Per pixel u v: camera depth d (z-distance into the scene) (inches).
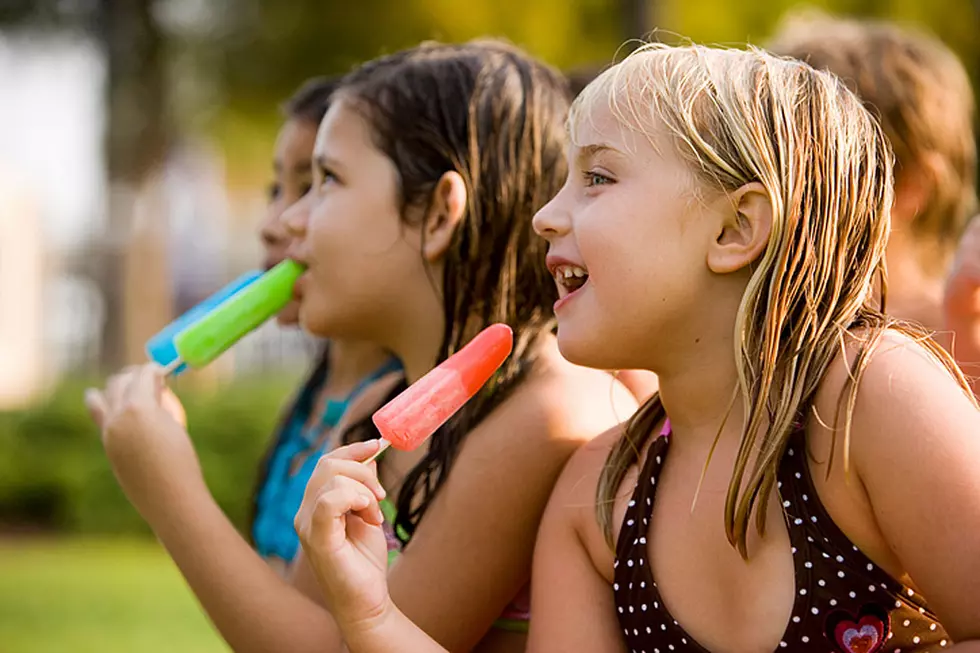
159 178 1192.8
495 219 156.9
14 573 587.8
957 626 103.4
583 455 135.8
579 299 120.4
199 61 1136.8
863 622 110.3
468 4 864.9
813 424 112.5
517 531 144.7
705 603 116.3
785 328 115.7
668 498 121.6
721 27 808.9
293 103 213.8
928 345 115.7
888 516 107.0
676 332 118.2
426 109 159.3
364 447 122.6
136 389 162.1
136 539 752.3
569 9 858.8
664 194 116.6
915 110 212.8
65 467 766.5
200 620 455.5
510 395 148.6
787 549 111.8
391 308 160.7
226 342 166.4
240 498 739.4
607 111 120.7
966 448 104.1
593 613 128.2
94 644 408.2
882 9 826.8
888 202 120.7
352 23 1010.7
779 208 113.4
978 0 849.5
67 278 1497.3
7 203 1369.3
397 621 118.3
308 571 163.9
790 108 116.6
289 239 204.7
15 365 1381.6
